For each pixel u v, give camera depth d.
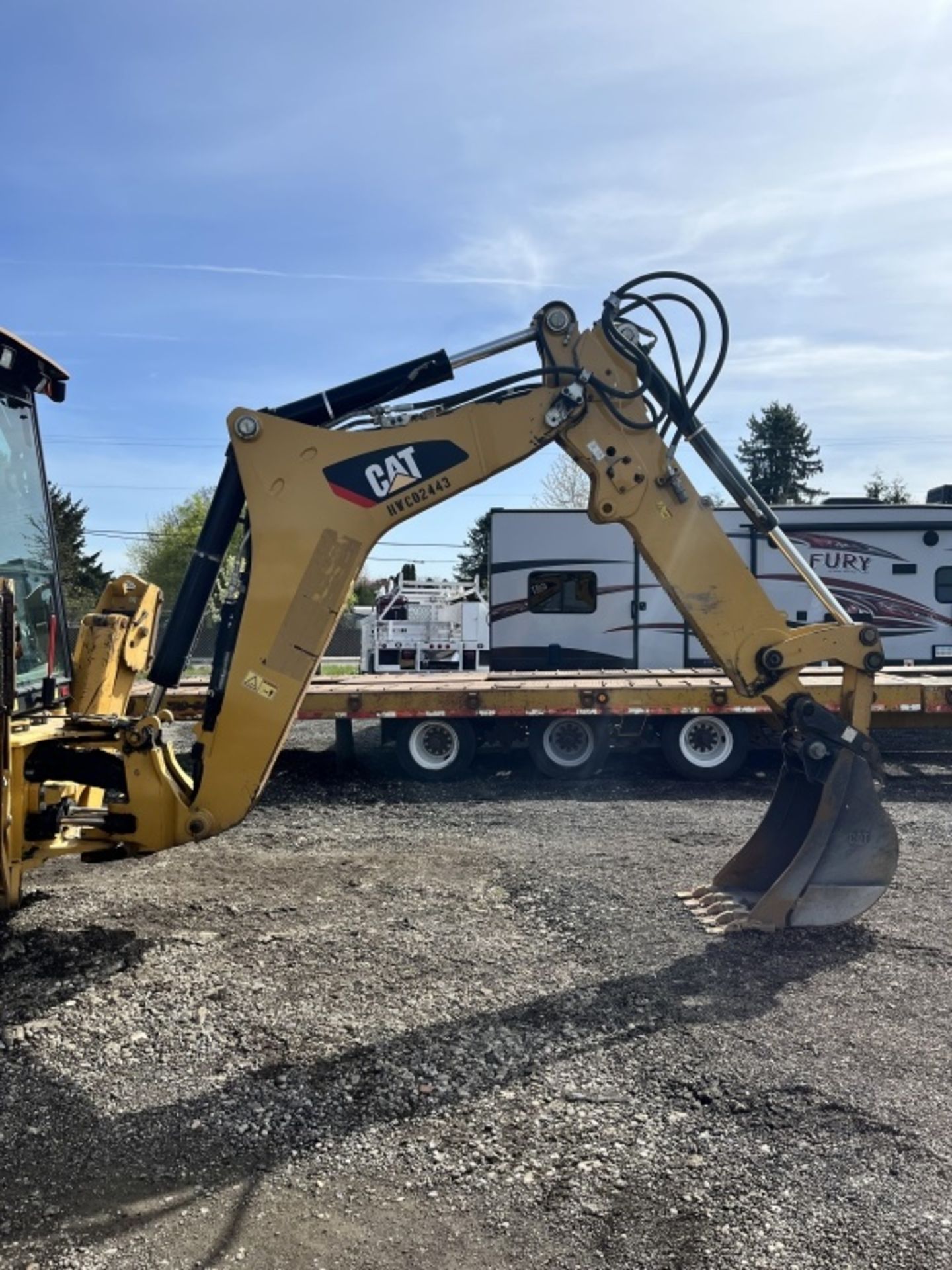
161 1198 3.06
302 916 5.62
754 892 5.75
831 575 14.19
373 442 4.90
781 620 5.28
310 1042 4.06
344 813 8.67
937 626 14.23
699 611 5.25
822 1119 3.46
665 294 5.16
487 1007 4.38
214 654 5.06
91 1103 3.61
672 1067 3.83
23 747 4.80
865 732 5.30
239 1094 3.66
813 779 5.34
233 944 5.18
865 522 14.14
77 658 6.21
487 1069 3.83
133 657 6.53
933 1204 2.98
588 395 5.14
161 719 5.31
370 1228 2.91
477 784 10.12
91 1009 4.37
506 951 5.05
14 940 5.21
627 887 6.11
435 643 18.98
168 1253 2.80
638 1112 3.52
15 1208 3.01
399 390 5.06
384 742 10.93
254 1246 2.83
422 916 5.61
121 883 6.31
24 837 4.84
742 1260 2.75
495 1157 3.25
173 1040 4.07
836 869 5.31
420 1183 3.12
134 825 4.85
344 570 4.86
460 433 4.99
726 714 10.22
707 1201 3.02
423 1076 3.78
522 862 6.75
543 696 10.18
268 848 7.30
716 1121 3.46
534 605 14.11
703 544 5.24
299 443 4.84
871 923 5.42
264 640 4.81
